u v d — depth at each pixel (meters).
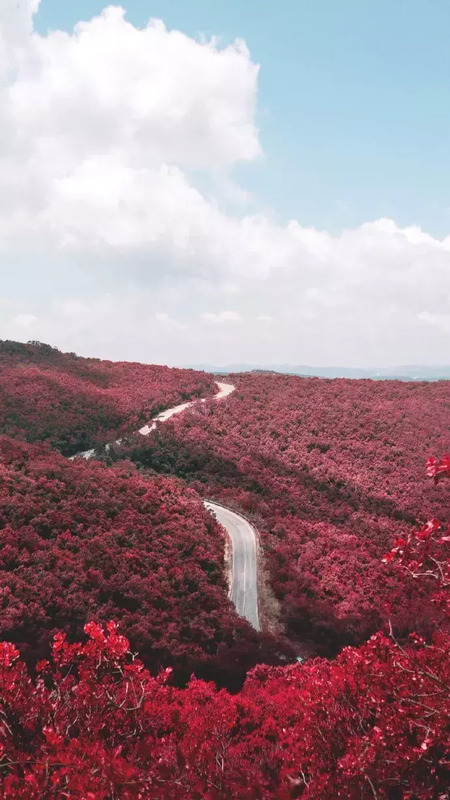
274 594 56.66
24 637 37.72
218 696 25.88
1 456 63.53
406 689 9.14
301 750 11.74
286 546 68.00
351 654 11.67
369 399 161.00
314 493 96.38
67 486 62.25
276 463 107.50
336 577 63.47
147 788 6.60
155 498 67.31
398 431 134.38
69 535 51.69
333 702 11.64
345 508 91.56
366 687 10.89
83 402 120.88
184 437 109.56
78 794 7.20
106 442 105.62
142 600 46.78
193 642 44.12
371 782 8.74
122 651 12.59
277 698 25.39
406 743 9.17
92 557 49.53
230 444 112.75
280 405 146.25
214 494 86.88
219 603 51.47
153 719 15.19
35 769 7.50
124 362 178.75
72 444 102.75
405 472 111.69
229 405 140.25
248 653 43.59
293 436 126.38
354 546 74.06
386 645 9.74
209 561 58.38
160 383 156.25
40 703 11.50
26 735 11.14
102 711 12.05
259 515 78.44
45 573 44.75
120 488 67.12
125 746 11.87
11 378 128.38
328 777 9.43
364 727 11.18
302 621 51.94
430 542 6.78
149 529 59.34
